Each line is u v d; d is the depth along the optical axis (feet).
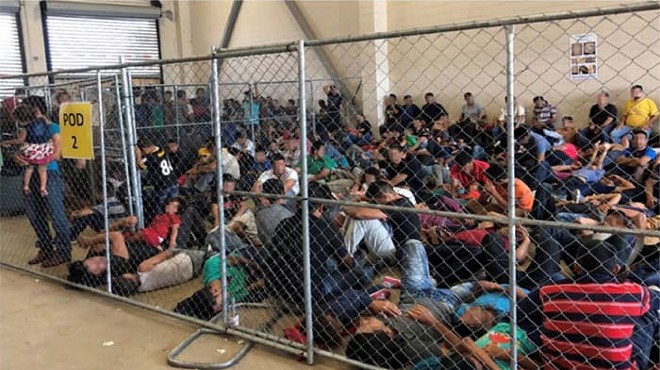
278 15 40.60
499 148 17.53
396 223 13.28
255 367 9.80
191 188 20.90
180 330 11.50
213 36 45.88
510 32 7.40
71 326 11.87
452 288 11.19
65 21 42.19
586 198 16.22
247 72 36.58
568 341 8.07
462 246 12.23
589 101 25.84
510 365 8.27
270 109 29.86
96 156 19.17
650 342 8.11
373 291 11.49
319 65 37.78
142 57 46.24
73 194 18.79
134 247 14.71
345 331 10.51
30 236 19.84
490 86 28.91
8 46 39.88
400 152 19.01
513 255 7.84
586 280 8.80
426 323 9.50
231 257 12.88
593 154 19.49
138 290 13.88
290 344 10.17
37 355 10.57
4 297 13.75
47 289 14.29
